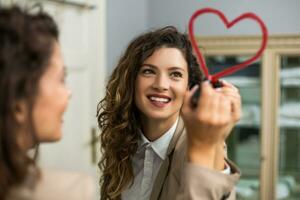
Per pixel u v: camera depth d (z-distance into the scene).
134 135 1.05
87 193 0.48
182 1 2.59
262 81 2.51
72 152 1.77
